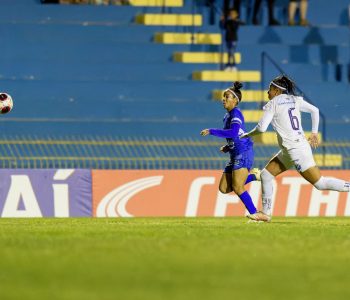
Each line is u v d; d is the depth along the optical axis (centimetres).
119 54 7912
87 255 2775
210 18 8319
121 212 5716
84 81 7506
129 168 6316
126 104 7444
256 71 7906
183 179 5797
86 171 5678
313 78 8112
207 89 7719
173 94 7656
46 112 7312
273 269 2480
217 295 2016
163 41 8031
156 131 7156
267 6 8569
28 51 7806
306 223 4531
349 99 7888
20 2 8125
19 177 5572
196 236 3481
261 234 3591
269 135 7225
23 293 2031
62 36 7950
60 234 3600
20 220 5059
